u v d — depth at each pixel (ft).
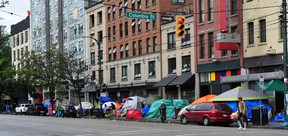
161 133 72.28
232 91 108.58
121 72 189.88
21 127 97.35
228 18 126.21
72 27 237.04
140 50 176.55
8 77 239.91
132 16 89.30
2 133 81.10
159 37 162.91
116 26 194.18
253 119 94.32
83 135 72.74
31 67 198.70
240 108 82.12
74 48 233.96
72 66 186.39
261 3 115.44
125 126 94.27
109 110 155.33
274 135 64.54
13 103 281.33
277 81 104.27
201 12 141.79
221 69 131.34
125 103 153.07
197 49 142.72
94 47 213.46
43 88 211.20
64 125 101.35
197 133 70.74
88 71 196.24
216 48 122.93
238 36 122.21
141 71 174.70
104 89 200.13
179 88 151.74
